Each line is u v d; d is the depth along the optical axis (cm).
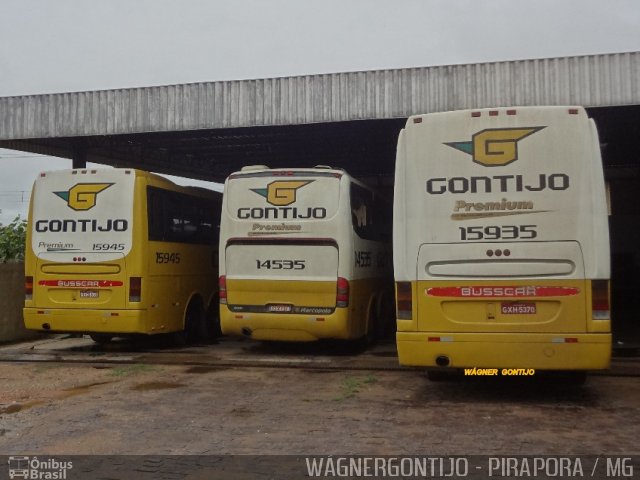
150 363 1061
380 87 1134
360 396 802
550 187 718
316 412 726
